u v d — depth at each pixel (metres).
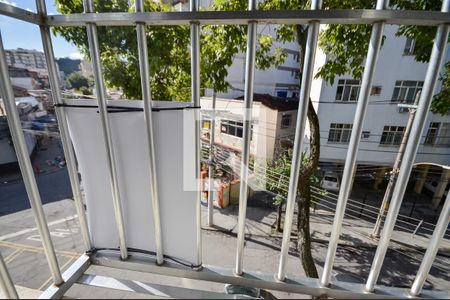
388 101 6.73
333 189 6.73
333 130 7.01
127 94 1.88
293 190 0.79
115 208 0.90
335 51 2.47
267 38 2.88
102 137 0.87
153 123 0.82
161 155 0.85
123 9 1.76
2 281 0.74
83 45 1.23
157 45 1.93
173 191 0.88
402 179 0.73
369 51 0.67
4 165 5.04
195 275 0.93
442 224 0.73
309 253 3.00
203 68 2.52
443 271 4.57
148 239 0.95
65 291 0.86
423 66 6.32
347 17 0.64
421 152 7.27
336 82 6.68
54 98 0.86
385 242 0.79
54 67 0.84
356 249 5.07
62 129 0.89
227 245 3.54
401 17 0.62
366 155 7.31
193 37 0.73
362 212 7.02
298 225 3.14
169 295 0.76
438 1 1.79
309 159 3.08
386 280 4.34
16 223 4.39
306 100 0.72
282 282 0.88
